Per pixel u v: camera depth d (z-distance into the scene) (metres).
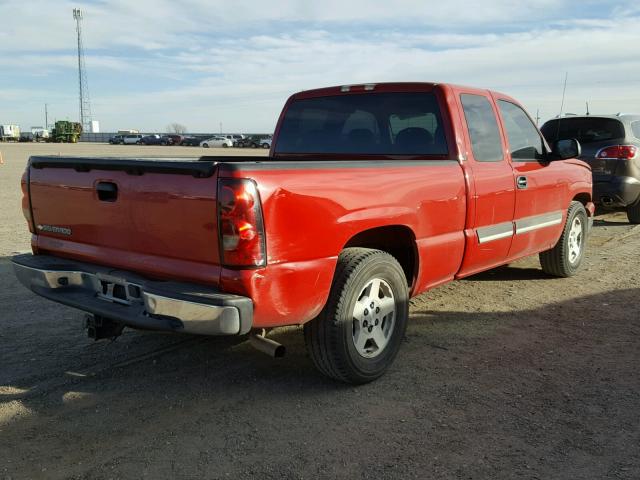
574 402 3.71
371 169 3.86
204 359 4.45
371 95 5.09
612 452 3.13
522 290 6.29
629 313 5.50
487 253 5.07
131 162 3.46
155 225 3.43
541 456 3.10
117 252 3.71
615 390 3.88
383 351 4.04
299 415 3.56
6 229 9.81
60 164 3.95
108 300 3.71
